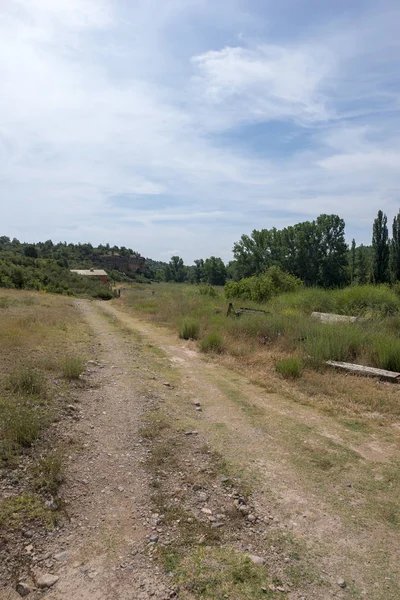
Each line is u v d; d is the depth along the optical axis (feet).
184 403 18.28
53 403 16.55
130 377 22.34
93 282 187.21
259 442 14.23
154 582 7.70
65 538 8.89
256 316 36.81
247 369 24.94
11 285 114.52
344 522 9.78
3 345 26.25
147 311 63.46
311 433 15.16
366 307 43.70
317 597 7.45
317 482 11.60
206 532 9.29
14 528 8.96
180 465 12.39
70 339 32.65
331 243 179.83
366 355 25.35
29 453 12.25
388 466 12.67
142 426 15.37
